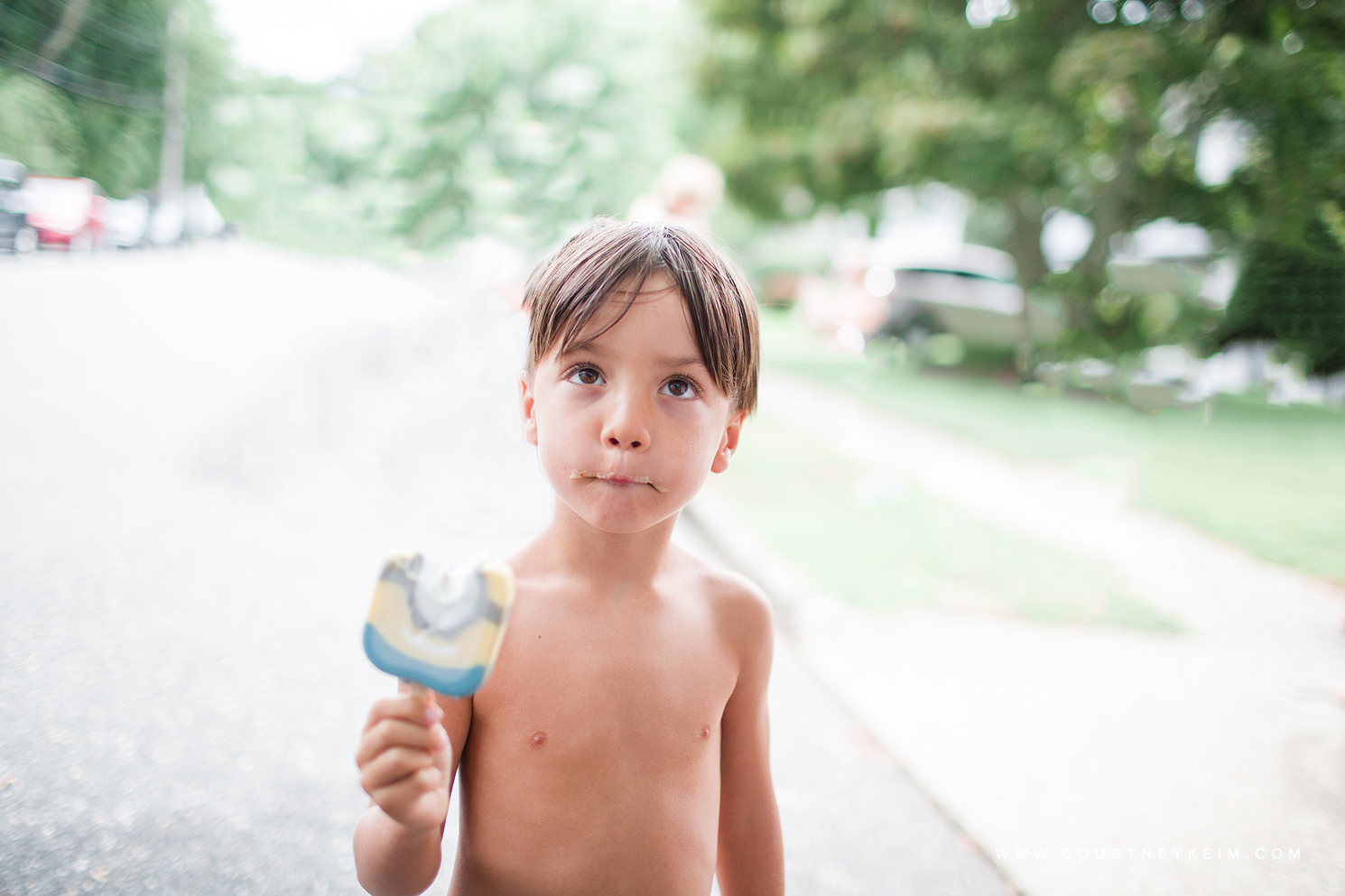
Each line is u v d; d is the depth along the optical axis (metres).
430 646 0.87
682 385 0.99
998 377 12.48
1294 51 7.62
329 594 3.52
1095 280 10.38
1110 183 10.00
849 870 2.19
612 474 0.96
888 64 10.66
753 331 1.10
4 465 4.62
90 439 5.21
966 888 2.16
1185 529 5.48
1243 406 10.05
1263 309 9.35
